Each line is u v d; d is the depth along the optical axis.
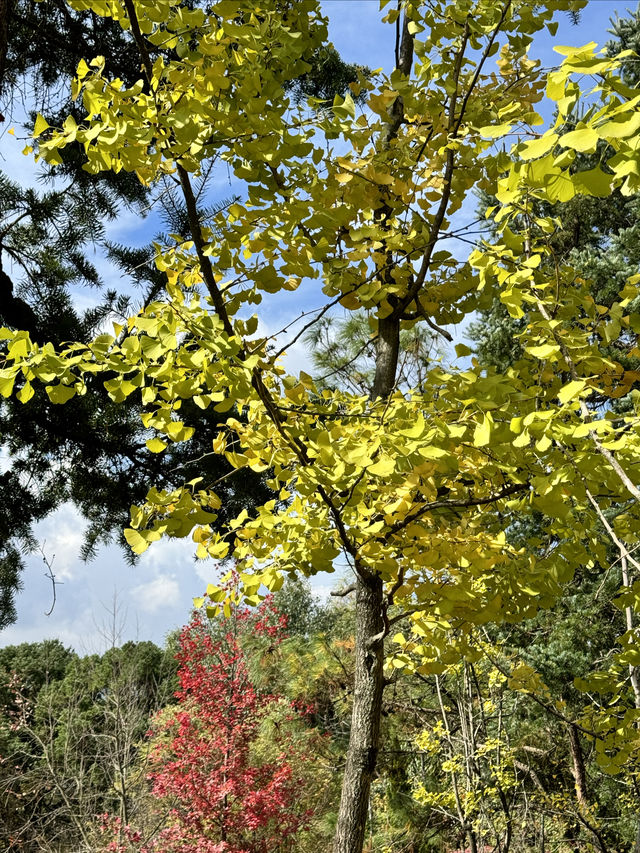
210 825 6.64
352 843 2.19
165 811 7.42
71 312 4.49
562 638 5.74
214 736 7.03
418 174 2.35
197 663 7.52
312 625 13.08
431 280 2.47
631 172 0.91
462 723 5.43
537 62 2.38
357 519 2.13
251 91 1.59
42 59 4.49
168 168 1.75
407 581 2.13
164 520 1.71
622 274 6.07
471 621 2.12
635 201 6.56
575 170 5.99
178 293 2.00
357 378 3.90
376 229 2.11
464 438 1.81
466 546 2.03
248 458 2.28
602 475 1.72
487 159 2.21
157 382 1.84
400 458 1.68
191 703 7.48
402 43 2.77
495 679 5.32
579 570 6.11
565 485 1.79
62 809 7.64
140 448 4.71
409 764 7.41
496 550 2.10
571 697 5.98
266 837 6.88
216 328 1.58
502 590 2.18
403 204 2.29
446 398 1.89
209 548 2.14
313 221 1.87
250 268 1.85
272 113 1.59
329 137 1.85
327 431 1.76
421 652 2.20
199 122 1.58
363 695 2.35
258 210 1.79
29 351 1.62
